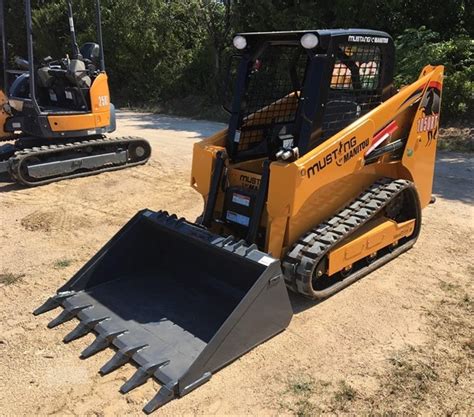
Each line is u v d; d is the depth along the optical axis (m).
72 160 8.49
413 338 4.03
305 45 4.16
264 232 4.50
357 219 4.63
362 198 4.96
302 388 3.48
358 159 4.66
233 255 4.01
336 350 3.89
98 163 8.86
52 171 8.30
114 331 3.95
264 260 3.86
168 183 8.30
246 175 4.64
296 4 14.61
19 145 8.66
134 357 3.71
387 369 3.66
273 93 5.07
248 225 4.54
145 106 19.55
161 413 3.26
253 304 3.76
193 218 6.67
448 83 11.98
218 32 18.00
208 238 4.21
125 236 4.69
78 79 8.39
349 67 4.62
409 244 5.55
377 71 4.99
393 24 14.21
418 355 3.82
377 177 5.24
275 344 3.97
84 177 8.70
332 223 4.62
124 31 20.27
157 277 4.78
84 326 4.07
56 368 3.68
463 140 10.80
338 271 4.66
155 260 4.93
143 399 3.37
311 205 4.47
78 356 3.80
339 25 14.10
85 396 3.41
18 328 4.16
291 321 4.28
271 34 4.44
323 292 4.48
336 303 4.56
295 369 3.68
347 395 3.41
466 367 3.67
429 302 4.55
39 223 6.48
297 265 4.27
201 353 3.49
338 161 4.43
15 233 6.22
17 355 3.83
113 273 4.68
